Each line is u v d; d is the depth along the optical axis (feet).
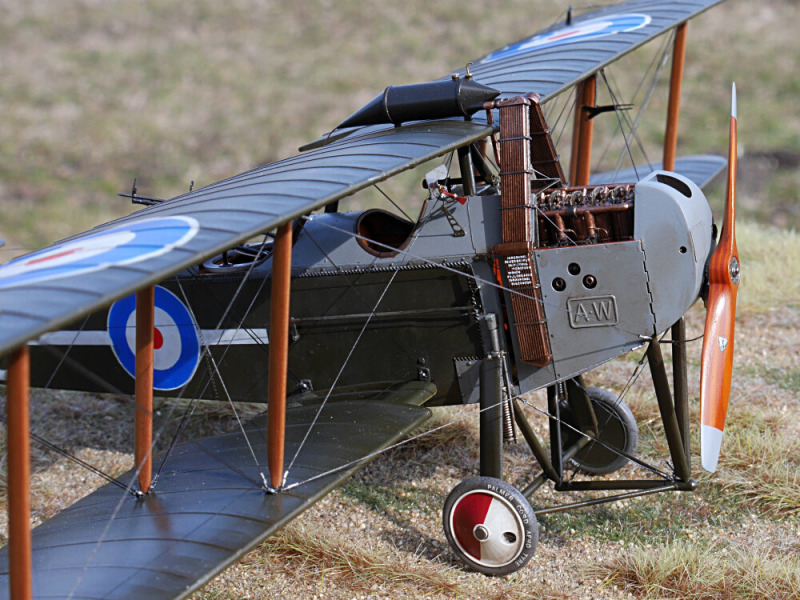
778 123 196.34
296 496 39.86
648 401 67.72
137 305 41.29
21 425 28.73
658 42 249.55
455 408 69.46
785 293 92.89
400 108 51.01
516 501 46.37
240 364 56.70
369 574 48.67
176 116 215.72
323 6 303.48
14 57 254.06
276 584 48.49
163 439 68.39
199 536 36.96
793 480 55.47
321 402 52.80
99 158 193.67
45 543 38.63
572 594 46.44
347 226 53.11
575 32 79.20
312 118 212.64
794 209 156.25
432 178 53.78
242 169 185.68
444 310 50.42
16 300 26.53
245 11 301.43
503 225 47.16
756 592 44.88
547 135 50.03
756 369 76.13
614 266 46.68
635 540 51.70
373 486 60.03
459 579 47.98
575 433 58.85
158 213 41.39
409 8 295.48
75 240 41.91
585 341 48.29
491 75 62.90
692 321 88.69
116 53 259.39
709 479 56.95
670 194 45.50
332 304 52.70
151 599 32.22
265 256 56.13
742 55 239.91
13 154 194.59
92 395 78.54
